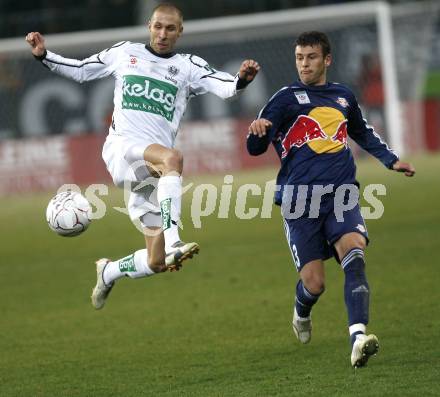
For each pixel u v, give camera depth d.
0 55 81.31
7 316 35.28
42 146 78.44
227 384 23.73
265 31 83.94
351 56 86.50
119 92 26.75
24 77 82.50
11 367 27.44
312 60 25.05
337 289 35.84
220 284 38.75
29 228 59.12
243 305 34.25
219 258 44.94
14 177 78.06
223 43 84.81
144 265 26.70
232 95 25.83
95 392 24.05
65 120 82.19
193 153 79.25
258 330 30.06
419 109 86.56
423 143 86.44
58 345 30.03
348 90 25.64
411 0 98.94
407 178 67.38
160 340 29.70
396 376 23.08
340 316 31.19
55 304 37.16
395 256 41.25
